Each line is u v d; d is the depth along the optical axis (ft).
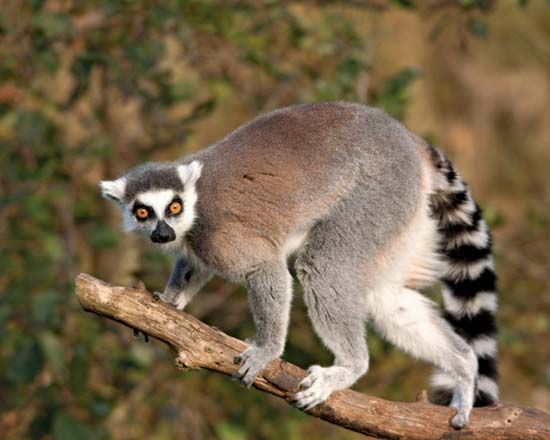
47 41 42.32
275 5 45.73
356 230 30.50
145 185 31.09
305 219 30.50
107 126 46.55
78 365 38.83
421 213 32.09
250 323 45.55
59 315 39.91
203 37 46.70
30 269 39.93
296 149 30.76
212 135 54.95
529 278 49.96
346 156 30.76
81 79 41.88
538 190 71.97
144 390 45.91
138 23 44.78
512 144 74.69
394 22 63.57
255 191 30.35
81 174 44.55
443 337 30.83
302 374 27.61
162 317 26.30
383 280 31.27
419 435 26.68
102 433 40.01
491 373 32.09
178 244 31.27
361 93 44.57
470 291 33.12
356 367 29.22
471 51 72.64
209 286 48.37
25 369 38.01
